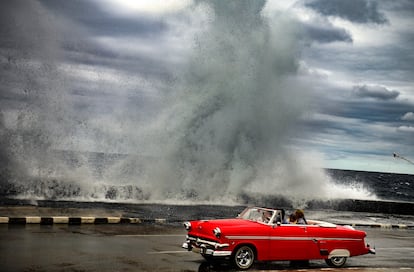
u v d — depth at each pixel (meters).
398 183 99.62
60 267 8.39
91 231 12.99
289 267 10.57
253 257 9.82
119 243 11.42
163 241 12.25
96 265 8.76
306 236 10.40
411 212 27.91
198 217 17.84
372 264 11.34
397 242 15.63
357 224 19.83
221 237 9.48
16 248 9.81
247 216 10.88
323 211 24.86
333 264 10.88
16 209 15.33
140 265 9.09
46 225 13.47
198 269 9.24
